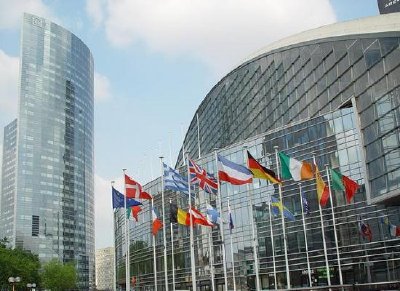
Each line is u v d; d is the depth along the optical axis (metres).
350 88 60.09
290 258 62.78
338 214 58.66
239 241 68.88
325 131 62.66
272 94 78.69
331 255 58.56
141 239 91.75
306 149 64.31
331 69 64.38
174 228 80.75
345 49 61.38
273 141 68.94
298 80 71.94
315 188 61.75
